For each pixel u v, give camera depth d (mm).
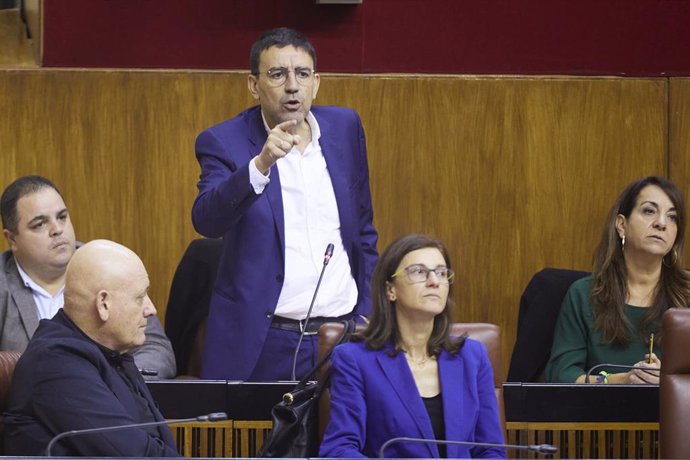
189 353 14641
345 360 10117
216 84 16906
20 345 12914
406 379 10031
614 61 17359
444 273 10109
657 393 11531
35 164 16750
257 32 16984
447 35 17203
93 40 16859
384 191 17125
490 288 17250
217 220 12023
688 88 17359
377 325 10211
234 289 12578
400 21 17141
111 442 9422
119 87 16828
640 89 17328
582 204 17297
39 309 13055
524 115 17234
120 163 16844
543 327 14195
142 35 16906
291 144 11695
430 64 17203
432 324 10281
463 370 10203
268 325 12453
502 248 17250
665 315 10797
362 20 17094
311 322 12570
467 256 17234
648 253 13414
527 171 17234
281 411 10344
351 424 9891
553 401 11492
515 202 17234
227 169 12758
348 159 13156
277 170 12734
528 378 14164
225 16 16953
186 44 16953
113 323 9969
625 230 13570
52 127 16766
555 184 17266
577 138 17281
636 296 13570
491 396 10297
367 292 13008
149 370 13203
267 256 12539
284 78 12633
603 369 13438
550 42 17312
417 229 17156
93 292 9922
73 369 9570
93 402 9484
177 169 16922
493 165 17234
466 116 17172
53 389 9500
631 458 11547
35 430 9500
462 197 17188
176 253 16938
